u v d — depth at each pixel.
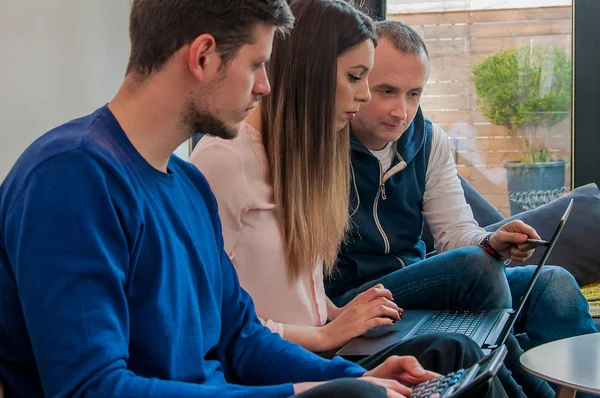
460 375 1.18
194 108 1.23
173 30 1.20
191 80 1.22
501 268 2.07
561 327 2.10
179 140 1.26
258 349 1.46
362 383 1.04
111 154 1.16
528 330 2.14
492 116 3.57
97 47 2.29
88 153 1.13
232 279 1.50
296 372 1.42
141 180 1.22
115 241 1.13
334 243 1.83
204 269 1.33
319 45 1.73
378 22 2.18
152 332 1.19
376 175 2.19
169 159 1.40
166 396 1.07
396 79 2.07
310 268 1.76
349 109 1.78
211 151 1.71
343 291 2.21
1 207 1.14
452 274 2.03
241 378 1.47
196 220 1.37
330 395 1.02
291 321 1.76
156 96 1.22
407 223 2.28
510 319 1.76
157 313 1.19
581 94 3.47
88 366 1.05
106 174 1.14
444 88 3.58
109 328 1.08
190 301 1.28
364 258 2.21
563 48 3.49
